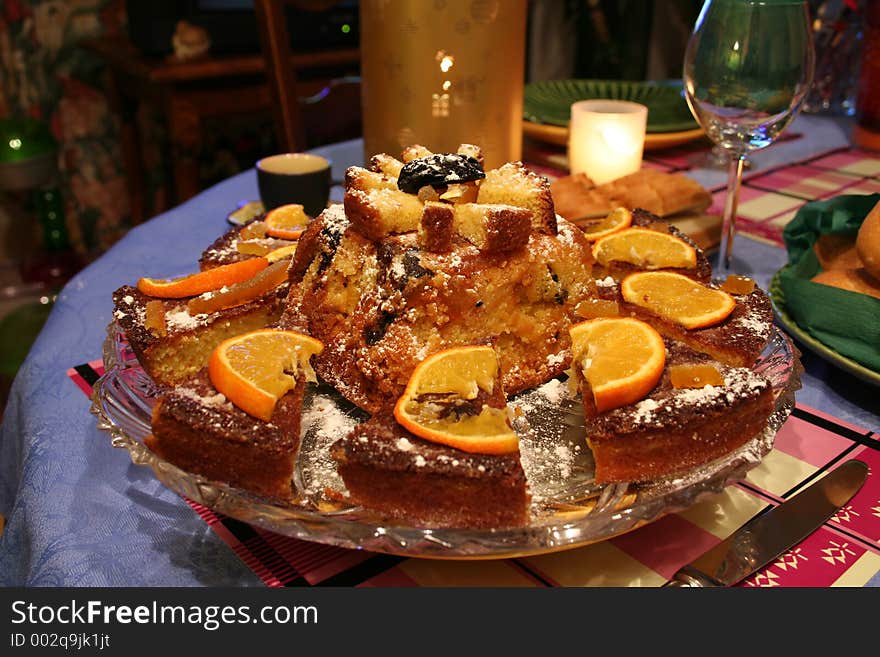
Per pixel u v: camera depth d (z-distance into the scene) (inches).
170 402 17.5
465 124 29.6
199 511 18.0
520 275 20.9
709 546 17.0
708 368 18.0
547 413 19.8
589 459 18.3
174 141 55.9
